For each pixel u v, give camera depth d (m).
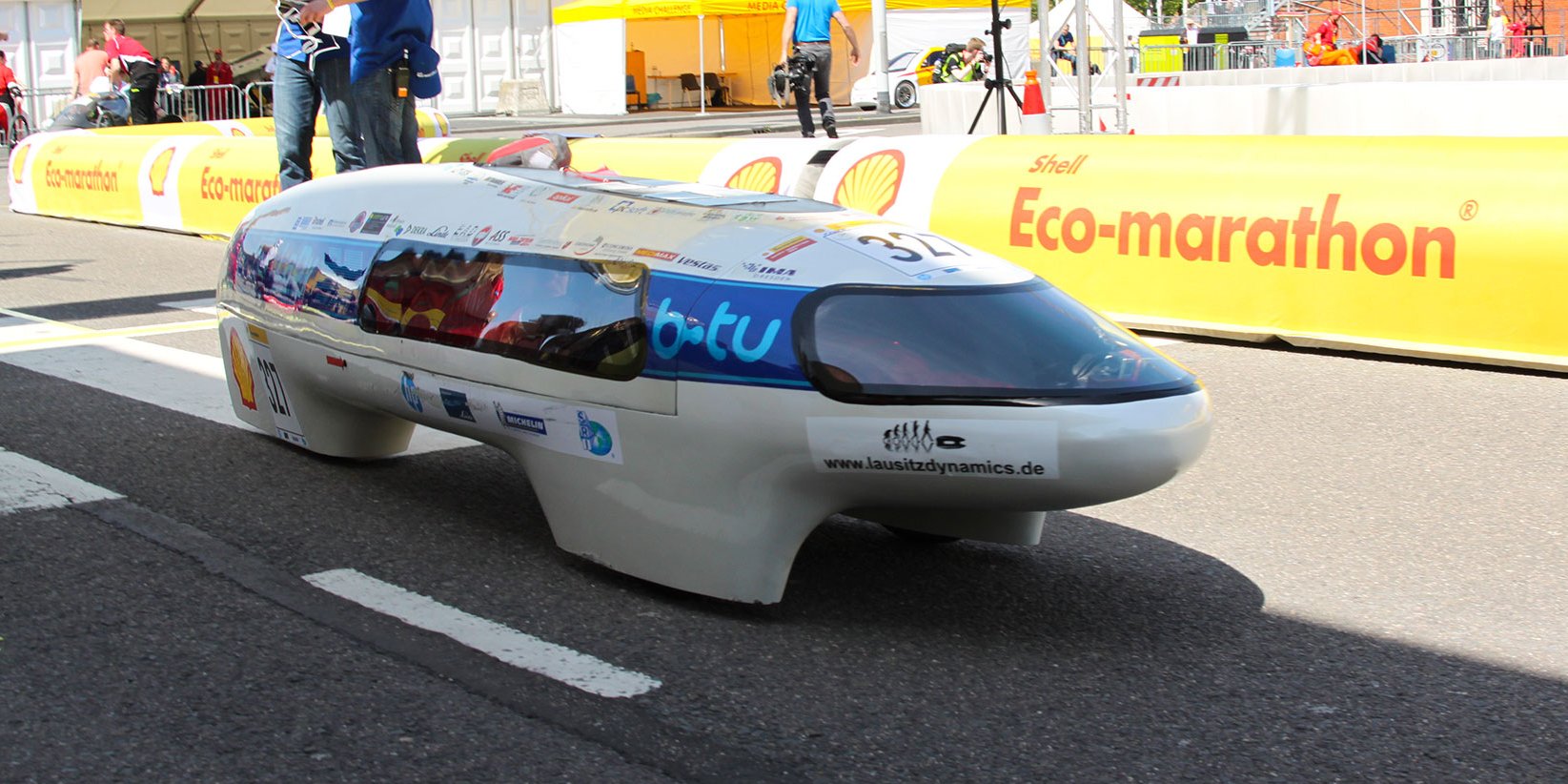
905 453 3.26
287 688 3.18
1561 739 3.10
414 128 8.62
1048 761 2.96
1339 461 5.20
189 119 21.45
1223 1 33.97
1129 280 7.39
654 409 3.57
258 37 26.98
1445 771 2.95
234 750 2.89
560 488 3.84
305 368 4.60
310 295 4.48
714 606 3.71
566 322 3.72
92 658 3.30
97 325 7.52
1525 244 6.39
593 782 2.81
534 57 29.36
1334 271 6.85
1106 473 3.22
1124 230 7.38
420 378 4.10
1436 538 4.41
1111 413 3.21
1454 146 6.77
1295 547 4.31
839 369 3.29
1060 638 3.59
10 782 2.74
